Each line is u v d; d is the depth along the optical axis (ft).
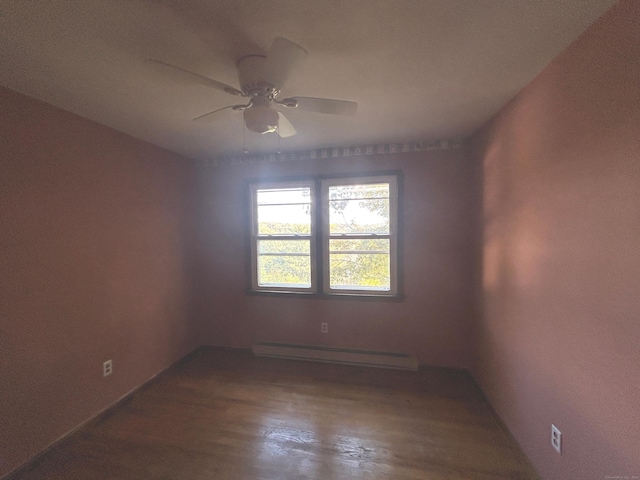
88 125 6.79
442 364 9.25
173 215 9.74
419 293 9.32
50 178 5.97
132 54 4.35
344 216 9.91
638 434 3.16
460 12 3.53
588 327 3.88
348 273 9.96
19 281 5.42
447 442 6.13
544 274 4.88
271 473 5.36
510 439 6.06
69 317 6.31
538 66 4.77
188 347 10.37
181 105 6.12
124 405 7.54
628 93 3.20
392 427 6.61
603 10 3.49
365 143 9.20
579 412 4.07
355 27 3.80
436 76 5.09
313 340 10.21
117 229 7.57
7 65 4.57
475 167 8.16
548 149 4.73
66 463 5.64
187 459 5.72
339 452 5.87
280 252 10.54
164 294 9.26
